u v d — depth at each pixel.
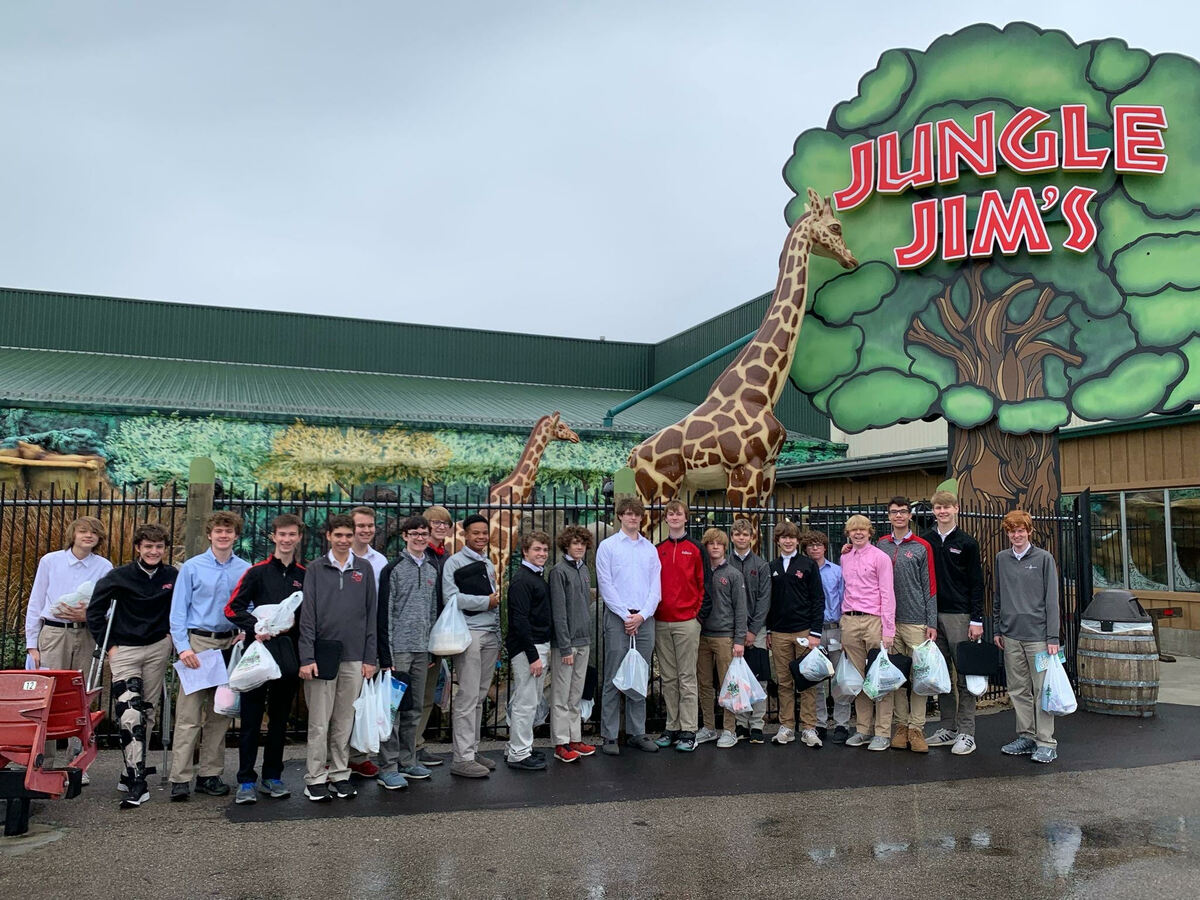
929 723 8.66
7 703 5.20
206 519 7.63
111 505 7.85
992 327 11.21
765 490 10.98
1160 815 5.65
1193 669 12.43
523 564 6.91
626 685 7.09
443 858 4.84
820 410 12.00
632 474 8.88
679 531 7.57
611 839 5.16
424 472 18.50
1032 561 7.20
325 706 5.91
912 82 11.77
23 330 24.56
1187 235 10.67
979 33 11.55
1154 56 11.01
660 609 7.47
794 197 12.29
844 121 12.12
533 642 6.75
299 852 4.93
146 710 5.91
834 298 12.05
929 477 16.56
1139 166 10.78
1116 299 10.81
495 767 6.83
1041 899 4.32
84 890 4.39
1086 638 9.24
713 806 5.82
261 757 7.23
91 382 18.98
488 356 29.36
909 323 11.61
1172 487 13.95
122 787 6.12
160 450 16.53
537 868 4.70
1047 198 11.05
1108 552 15.05
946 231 11.38
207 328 26.41
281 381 23.22
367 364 28.00
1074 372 10.84
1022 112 11.16
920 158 11.53
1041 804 5.89
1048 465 10.90
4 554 11.55
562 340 30.33
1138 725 8.56
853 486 18.53
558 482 19.56
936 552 7.52
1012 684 7.26
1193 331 10.47
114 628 5.95
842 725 7.92
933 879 4.57
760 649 7.48
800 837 5.21
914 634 7.33
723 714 8.41
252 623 5.86
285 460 17.45
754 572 7.68
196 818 5.54
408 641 6.28
